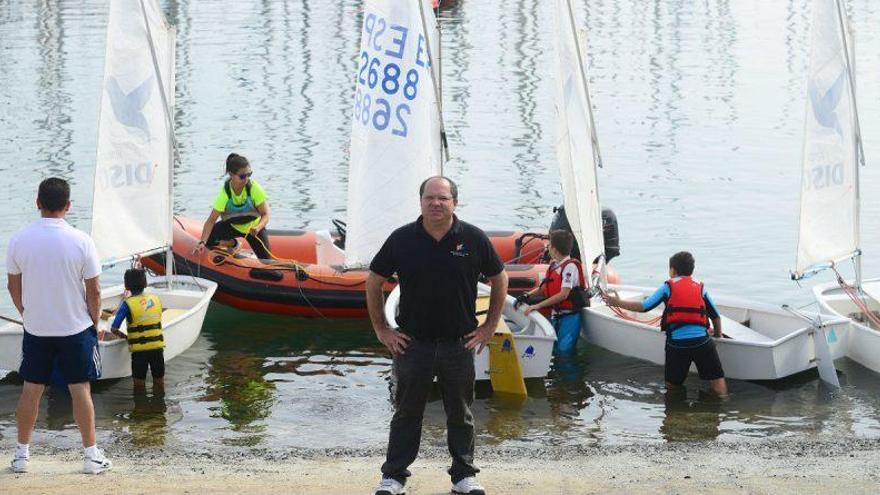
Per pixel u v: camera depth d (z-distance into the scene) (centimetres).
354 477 1457
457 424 1311
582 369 2244
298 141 4644
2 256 3141
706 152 4488
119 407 1995
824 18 2305
